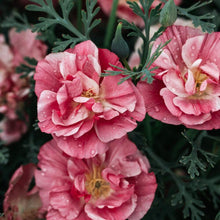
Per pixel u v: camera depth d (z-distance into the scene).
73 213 0.45
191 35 0.45
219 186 0.51
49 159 0.45
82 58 0.43
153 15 0.46
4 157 0.50
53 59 0.43
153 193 0.45
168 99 0.43
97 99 0.44
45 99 0.43
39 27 0.47
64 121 0.43
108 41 0.51
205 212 0.51
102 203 0.45
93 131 0.43
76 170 0.45
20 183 0.47
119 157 0.45
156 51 0.43
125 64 0.46
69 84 0.42
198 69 0.45
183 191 0.49
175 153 0.51
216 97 0.45
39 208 0.48
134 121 0.43
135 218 0.45
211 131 0.50
